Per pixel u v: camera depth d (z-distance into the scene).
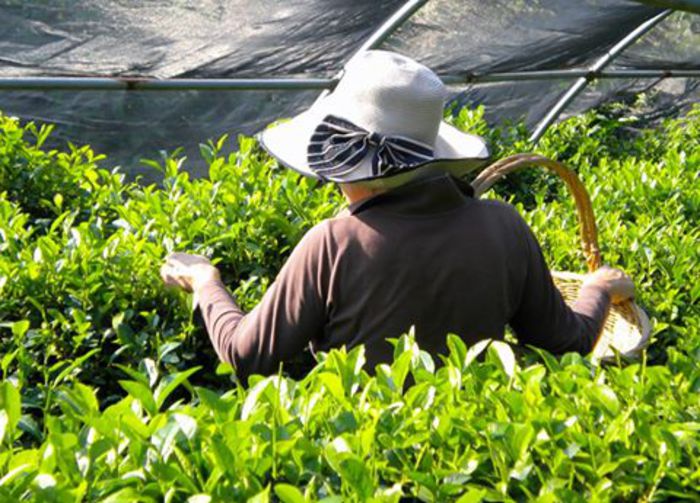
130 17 6.07
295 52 7.01
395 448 2.28
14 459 2.12
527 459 2.27
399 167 3.10
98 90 6.73
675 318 4.90
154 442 2.19
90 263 4.00
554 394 2.64
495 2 7.29
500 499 2.18
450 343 2.69
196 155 7.71
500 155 8.46
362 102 3.20
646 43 9.48
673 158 7.12
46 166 5.69
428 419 2.38
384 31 7.14
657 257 5.24
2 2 5.72
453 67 8.41
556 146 9.46
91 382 3.90
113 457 2.21
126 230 4.45
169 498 2.01
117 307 4.02
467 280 3.20
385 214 3.19
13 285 3.92
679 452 2.28
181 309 4.02
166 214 4.75
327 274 3.21
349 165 3.20
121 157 7.39
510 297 3.31
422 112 3.18
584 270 5.24
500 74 8.83
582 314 3.59
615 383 2.69
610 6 7.76
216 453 2.11
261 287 4.33
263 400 2.46
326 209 4.86
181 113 7.24
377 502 2.00
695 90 11.23
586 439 2.35
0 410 2.16
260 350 3.26
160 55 6.57
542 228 5.43
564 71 9.38
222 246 4.57
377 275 3.17
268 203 4.89
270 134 3.54
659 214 6.08
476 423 2.37
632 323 4.12
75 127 7.06
